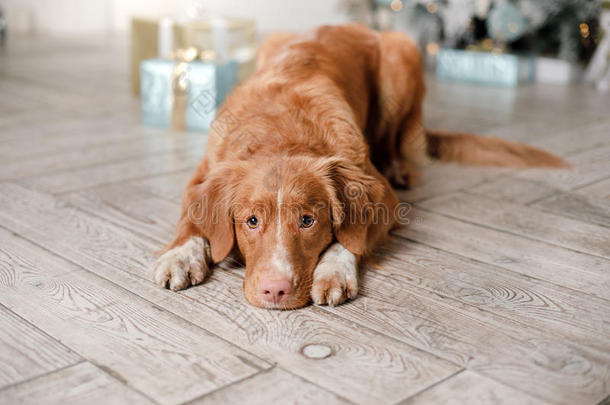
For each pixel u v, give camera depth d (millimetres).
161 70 1929
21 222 1268
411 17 3143
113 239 1204
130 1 4867
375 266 1123
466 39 3086
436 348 906
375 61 1509
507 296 1038
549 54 2961
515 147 1651
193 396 811
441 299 1028
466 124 2064
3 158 1646
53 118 2066
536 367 871
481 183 1533
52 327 935
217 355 885
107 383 829
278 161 1038
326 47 1380
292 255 987
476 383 840
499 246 1208
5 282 1048
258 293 981
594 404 809
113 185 1475
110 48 3805
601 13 2697
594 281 1088
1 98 2336
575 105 2354
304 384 833
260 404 800
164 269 1049
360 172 1072
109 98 2393
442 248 1198
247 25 2369
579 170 1613
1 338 908
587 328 957
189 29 2258
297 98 1176
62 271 1087
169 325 948
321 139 1115
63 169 1573
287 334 934
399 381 841
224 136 1147
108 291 1031
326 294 1000
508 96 2531
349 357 885
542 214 1353
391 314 986
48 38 4211
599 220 1323
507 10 2793
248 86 1229
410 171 1537
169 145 1787
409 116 1608
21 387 819
